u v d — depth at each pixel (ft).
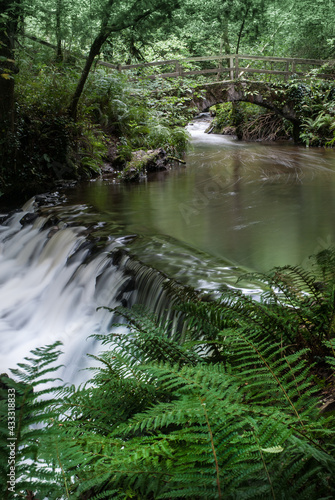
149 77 56.49
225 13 49.42
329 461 4.76
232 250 20.24
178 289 12.64
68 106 42.37
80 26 38.58
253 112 71.51
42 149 39.06
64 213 28.66
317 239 21.48
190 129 81.71
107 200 32.53
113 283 18.45
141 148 47.39
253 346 7.30
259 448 4.68
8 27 34.55
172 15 38.27
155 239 22.04
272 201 30.14
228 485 4.62
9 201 35.37
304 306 10.09
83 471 5.21
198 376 6.00
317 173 40.06
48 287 21.53
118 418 7.21
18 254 25.90
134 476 5.13
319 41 78.02
